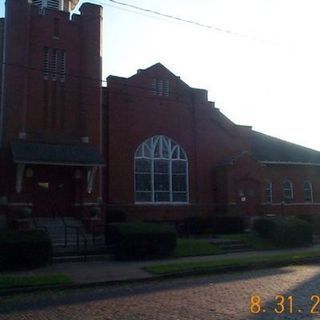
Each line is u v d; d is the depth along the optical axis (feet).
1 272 51.90
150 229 64.39
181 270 52.37
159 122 99.14
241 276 51.39
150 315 32.27
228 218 91.56
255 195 105.29
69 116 81.92
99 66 85.30
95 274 50.96
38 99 80.07
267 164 113.70
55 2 90.99
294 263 63.00
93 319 31.63
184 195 100.37
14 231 56.03
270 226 82.12
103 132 92.53
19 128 77.05
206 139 104.88
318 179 122.62
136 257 62.39
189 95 103.96
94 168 80.18
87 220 78.23
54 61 82.53
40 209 79.15
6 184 75.61
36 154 74.38
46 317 32.68
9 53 78.33
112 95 94.38
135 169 95.09
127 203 92.79
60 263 59.00
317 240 89.45
